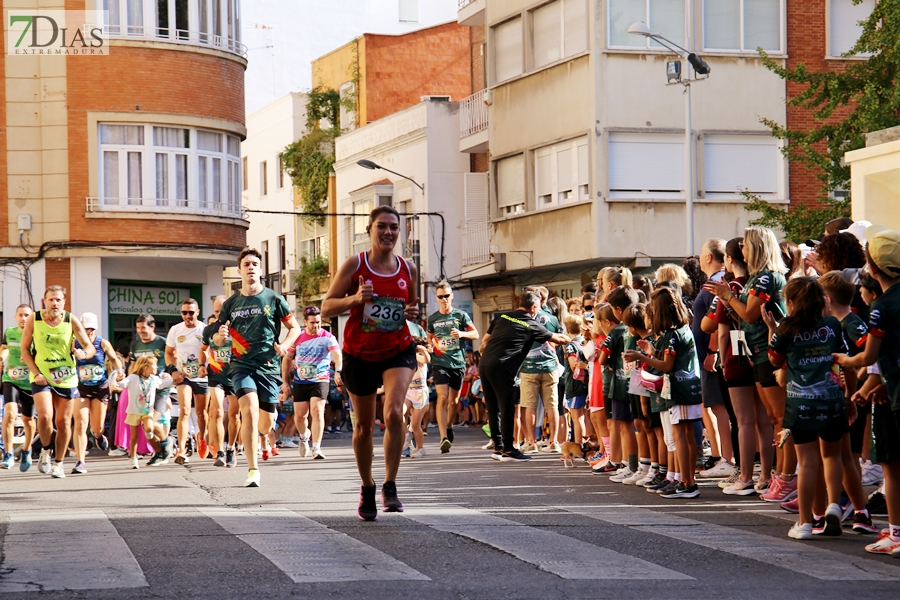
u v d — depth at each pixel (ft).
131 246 111.55
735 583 24.64
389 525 32.68
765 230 38.60
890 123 102.42
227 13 118.62
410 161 165.99
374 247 33.30
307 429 65.00
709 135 121.70
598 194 119.75
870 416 39.19
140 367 60.03
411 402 63.77
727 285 39.37
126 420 60.03
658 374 41.24
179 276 117.60
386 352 33.63
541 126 127.65
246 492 43.65
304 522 33.47
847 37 124.77
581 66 121.60
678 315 40.42
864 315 35.12
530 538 30.04
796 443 31.37
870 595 23.71
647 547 29.14
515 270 132.57
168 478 51.19
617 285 49.47
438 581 24.32
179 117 113.50
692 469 40.57
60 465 53.42
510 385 58.70
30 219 110.83
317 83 206.08
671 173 121.29
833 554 28.53
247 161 231.09
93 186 111.04
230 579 24.41
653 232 120.47
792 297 31.30
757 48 116.88
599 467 51.49
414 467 55.57
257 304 48.52
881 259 29.58
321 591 23.18
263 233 224.33
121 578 24.40
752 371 41.11
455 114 161.79
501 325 59.06
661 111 121.19
